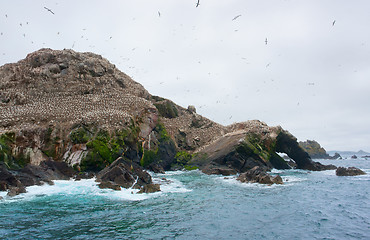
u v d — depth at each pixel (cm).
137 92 6662
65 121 4578
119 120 4638
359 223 2028
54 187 3131
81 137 4262
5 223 1909
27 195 2759
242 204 2616
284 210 2402
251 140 5978
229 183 4012
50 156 4194
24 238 1647
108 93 5912
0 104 5312
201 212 2312
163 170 5819
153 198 2833
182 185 3794
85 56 6738
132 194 2967
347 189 3484
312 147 15100
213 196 2988
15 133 3872
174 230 1850
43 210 2256
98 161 4106
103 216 2139
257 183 3947
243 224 1997
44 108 4900
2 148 3619
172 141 6638
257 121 7275
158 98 7688
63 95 5684
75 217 2092
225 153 5697
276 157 6284
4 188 2827
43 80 5797
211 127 7519
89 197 2744
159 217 2144
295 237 1736
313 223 2028
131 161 4519
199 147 6988
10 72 6269
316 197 2959
